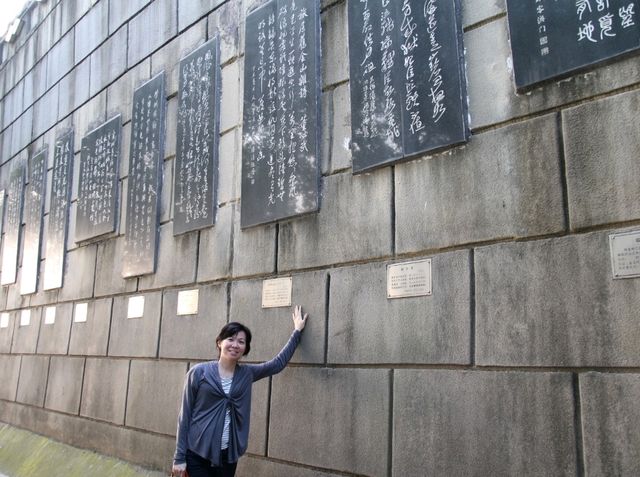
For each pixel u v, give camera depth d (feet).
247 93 17.88
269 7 17.62
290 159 15.94
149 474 18.70
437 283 12.10
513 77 11.45
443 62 12.55
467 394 11.20
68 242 27.53
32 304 30.01
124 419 20.77
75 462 22.48
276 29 17.22
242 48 18.78
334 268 14.39
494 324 11.03
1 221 35.81
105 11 27.45
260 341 15.98
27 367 29.01
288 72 16.55
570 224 10.30
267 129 16.92
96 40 27.89
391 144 13.35
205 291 18.30
